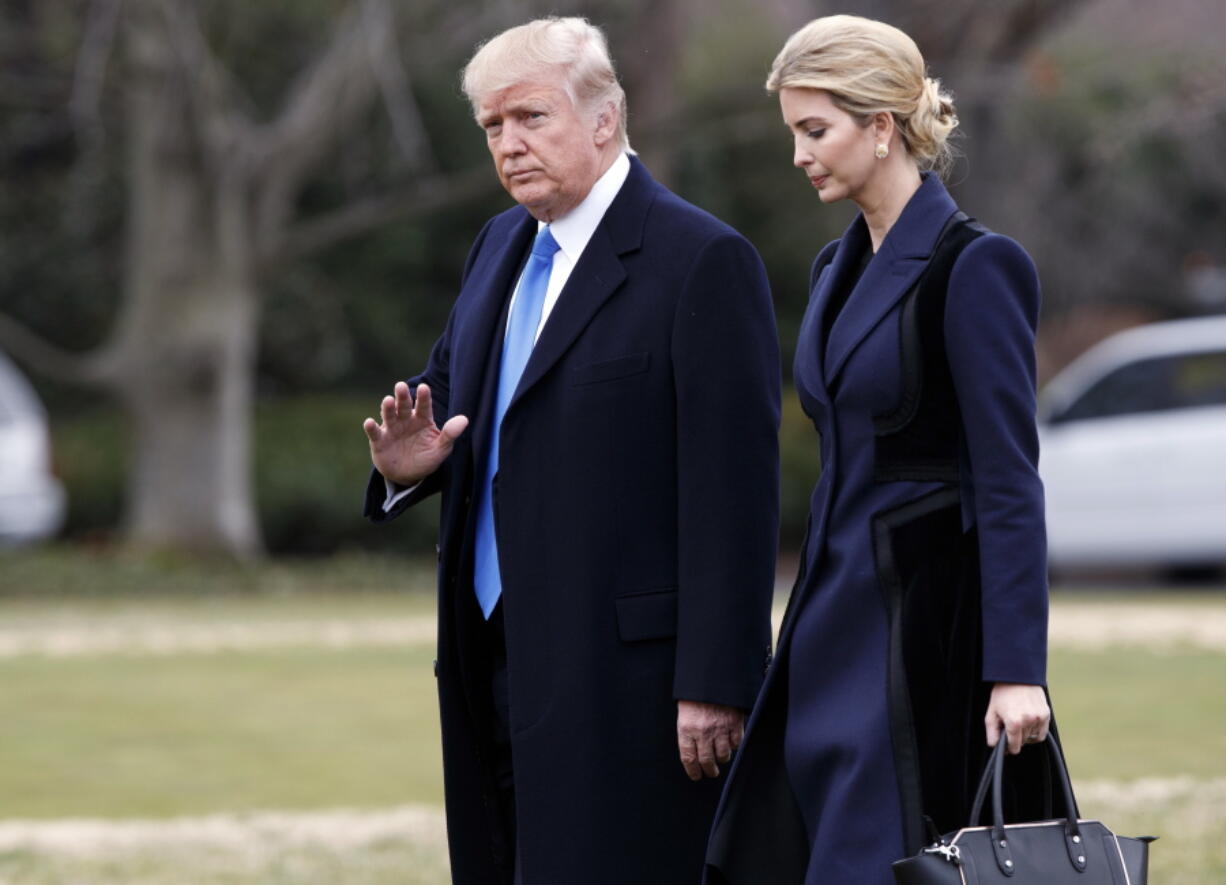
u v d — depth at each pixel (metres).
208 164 61.44
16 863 20.77
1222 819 21.89
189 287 61.91
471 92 13.91
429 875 20.03
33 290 82.69
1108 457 56.62
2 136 76.81
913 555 12.23
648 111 67.38
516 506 13.72
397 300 86.44
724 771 13.64
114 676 35.31
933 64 69.19
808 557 12.73
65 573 56.62
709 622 13.14
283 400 84.38
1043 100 73.12
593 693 13.44
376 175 81.06
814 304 13.01
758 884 12.66
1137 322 97.19
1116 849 11.35
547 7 62.16
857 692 12.21
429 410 13.82
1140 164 90.62
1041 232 90.00
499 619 14.21
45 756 27.59
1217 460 55.31
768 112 66.88
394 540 73.12
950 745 12.08
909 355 12.23
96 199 80.56
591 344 13.64
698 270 13.50
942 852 11.05
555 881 13.49
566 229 13.98
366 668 36.41
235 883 19.73
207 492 62.41
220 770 26.64
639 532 13.52
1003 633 11.62
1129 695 31.45
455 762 14.36
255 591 57.28
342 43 61.94
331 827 22.69
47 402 84.62
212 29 71.75
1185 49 72.38
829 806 12.14
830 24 12.52
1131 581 61.31
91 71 57.03
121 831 22.52
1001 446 11.86
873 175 12.58
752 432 13.39
